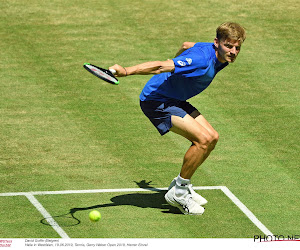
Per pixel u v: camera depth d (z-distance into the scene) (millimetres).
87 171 28016
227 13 46938
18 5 47281
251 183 27328
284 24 45594
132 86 37438
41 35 43188
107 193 26219
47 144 30406
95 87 37000
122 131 32062
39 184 26750
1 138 30781
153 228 23531
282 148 30719
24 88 36375
